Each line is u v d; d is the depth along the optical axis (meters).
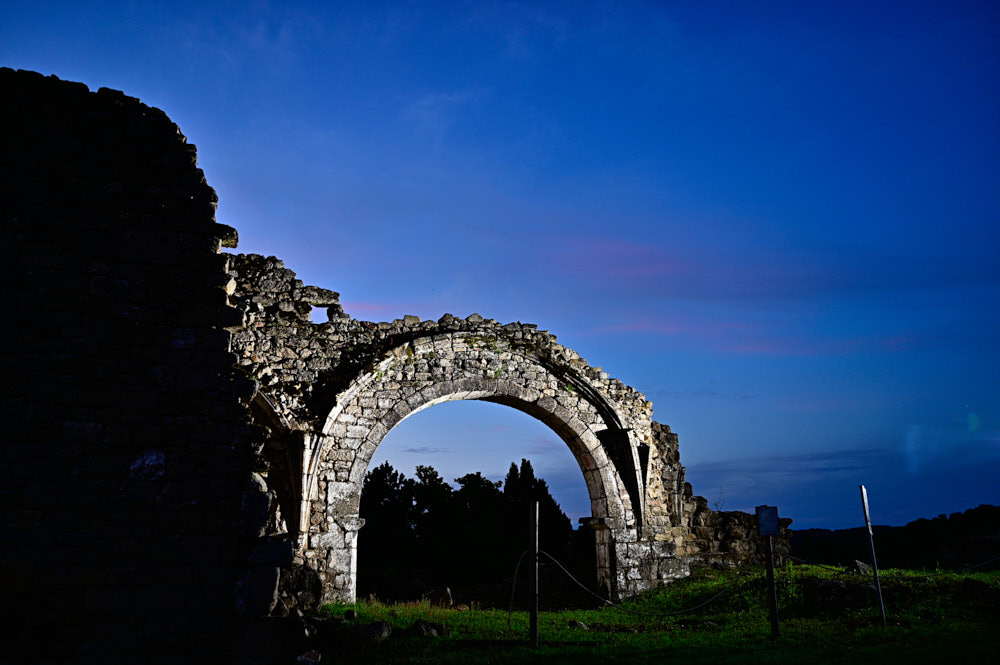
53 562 6.46
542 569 20.84
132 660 6.44
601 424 18.61
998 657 8.30
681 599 15.64
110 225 7.34
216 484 7.01
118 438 6.88
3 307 6.87
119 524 6.69
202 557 6.80
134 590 6.58
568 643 10.55
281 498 14.62
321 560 14.59
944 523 21.45
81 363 6.94
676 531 18.86
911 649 9.14
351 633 10.15
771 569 10.84
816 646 9.75
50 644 6.31
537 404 17.95
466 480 27.89
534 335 18.12
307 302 15.90
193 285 7.43
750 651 9.55
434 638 10.48
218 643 6.64
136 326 7.18
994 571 15.80
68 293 7.07
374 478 27.97
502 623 12.37
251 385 7.34
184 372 7.20
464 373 17.22
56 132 7.44
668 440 19.45
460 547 25.67
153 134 7.73
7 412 6.66
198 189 7.69
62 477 6.65
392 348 16.17
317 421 15.10
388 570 24.61
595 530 18.53
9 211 7.10
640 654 9.55
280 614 7.17
